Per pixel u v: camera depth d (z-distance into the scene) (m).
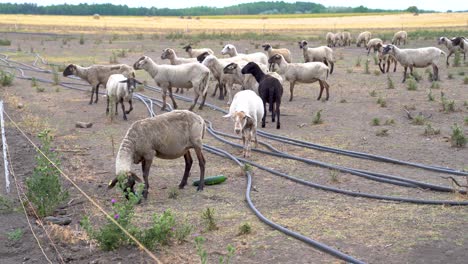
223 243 7.55
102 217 8.69
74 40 49.66
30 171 11.20
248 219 8.46
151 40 50.62
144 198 9.46
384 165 11.52
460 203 8.77
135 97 20.17
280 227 7.92
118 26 82.12
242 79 18.27
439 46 41.12
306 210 8.83
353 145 13.19
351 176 10.77
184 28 77.75
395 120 15.92
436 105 17.77
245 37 53.62
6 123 15.84
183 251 7.31
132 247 7.41
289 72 19.06
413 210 8.68
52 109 18.33
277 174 10.91
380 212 8.63
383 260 6.87
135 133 9.13
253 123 12.08
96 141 13.95
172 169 11.48
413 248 7.20
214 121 16.39
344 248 7.27
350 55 36.31
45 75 26.55
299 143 13.39
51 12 168.38
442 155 12.09
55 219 8.48
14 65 30.09
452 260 6.82
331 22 101.81
